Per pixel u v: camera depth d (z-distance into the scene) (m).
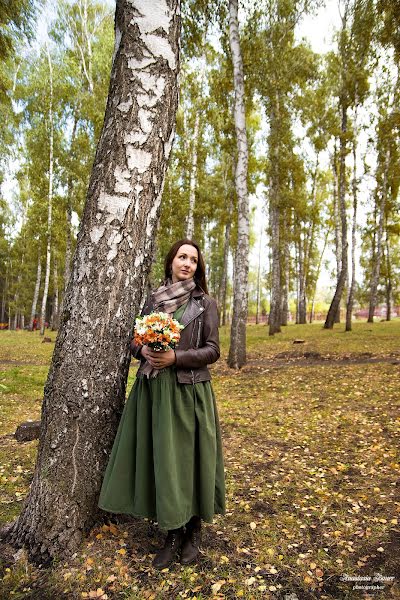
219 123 15.21
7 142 18.16
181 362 2.20
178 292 2.38
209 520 2.24
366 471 3.58
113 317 2.42
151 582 2.11
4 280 43.69
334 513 2.85
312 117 19.02
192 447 2.25
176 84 2.61
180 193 18.78
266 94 13.42
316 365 9.95
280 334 17.69
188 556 2.28
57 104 19.78
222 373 9.56
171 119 2.59
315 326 21.42
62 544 2.28
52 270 32.88
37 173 21.09
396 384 6.99
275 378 8.59
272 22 12.15
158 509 2.11
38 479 2.35
